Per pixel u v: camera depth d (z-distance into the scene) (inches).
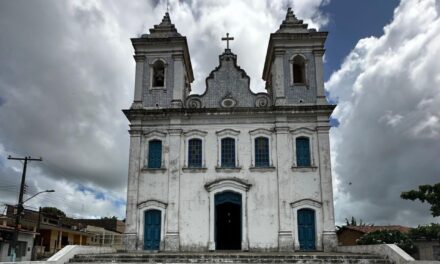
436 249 1141.1
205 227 956.0
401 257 659.4
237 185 971.3
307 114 1016.2
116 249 946.1
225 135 1015.0
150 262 717.9
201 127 1026.1
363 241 1321.4
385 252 721.0
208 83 1079.6
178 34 1109.7
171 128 1021.8
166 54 1090.7
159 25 1123.3
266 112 1017.5
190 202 974.4
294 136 1008.2
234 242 1095.0
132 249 945.5
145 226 968.9
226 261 718.5
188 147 1016.9
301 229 950.4
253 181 979.9
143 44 1091.3
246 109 1016.2
